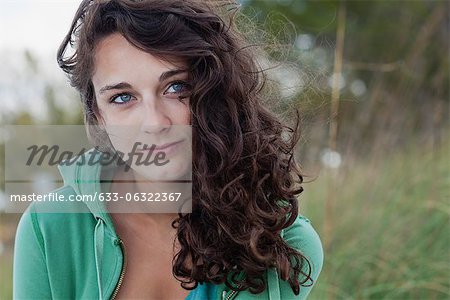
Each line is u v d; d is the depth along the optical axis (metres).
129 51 1.48
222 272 1.58
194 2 1.57
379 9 9.02
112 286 1.63
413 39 7.48
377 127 4.27
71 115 4.55
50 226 1.65
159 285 1.69
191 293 1.62
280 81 1.97
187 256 1.61
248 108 1.60
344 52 7.86
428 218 3.62
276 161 1.62
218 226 1.55
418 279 3.39
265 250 1.57
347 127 4.16
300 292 1.71
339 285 3.36
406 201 3.72
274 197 1.63
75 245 1.65
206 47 1.50
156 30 1.46
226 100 1.56
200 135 1.53
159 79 1.48
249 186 1.57
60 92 4.58
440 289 3.30
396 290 3.35
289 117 1.89
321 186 3.77
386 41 8.59
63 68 1.67
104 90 1.51
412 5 8.20
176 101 1.52
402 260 3.46
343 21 3.14
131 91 1.50
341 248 3.48
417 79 4.70
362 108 4.59
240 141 1.55
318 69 2.69
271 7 9.51
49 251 1.64
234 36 1.65
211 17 1.54
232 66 1.56
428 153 4.03
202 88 1.50
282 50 2.05
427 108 4.50
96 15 1.50
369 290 3.33
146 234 1.68
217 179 1.55
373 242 3.53
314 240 1.74
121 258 1.63
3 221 4.12
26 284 1.65
